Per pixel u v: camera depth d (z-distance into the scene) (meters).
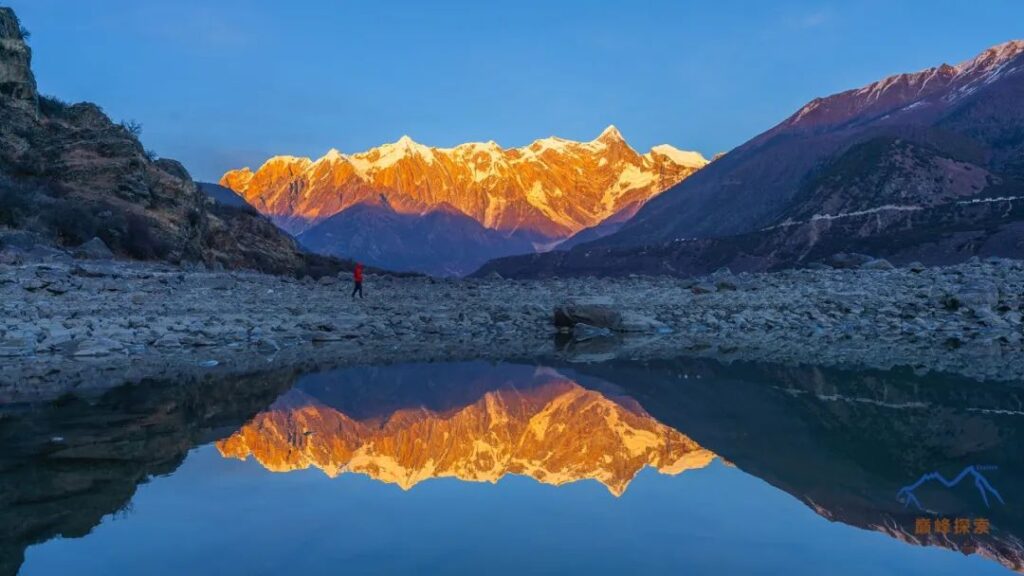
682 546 5.32
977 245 123.12
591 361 17.58
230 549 5.28
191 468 7.71
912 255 128.50
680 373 15.33
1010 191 155.62
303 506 6.34
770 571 4.82
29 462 7.95
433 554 5.16
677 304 29.12
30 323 19.72
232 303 26.36
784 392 12.78
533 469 7.73
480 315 27.05
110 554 5.18
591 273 198.00
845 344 20.47
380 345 21.39
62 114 48.66
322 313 26.09
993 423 9.91
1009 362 16.61
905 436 9.16
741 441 8.99
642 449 8.60
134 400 12.24
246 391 13.37
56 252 31.78
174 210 45.47
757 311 26.80
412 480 7.25
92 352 17.83
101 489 6.86
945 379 14.07
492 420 10.66
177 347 19.67
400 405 11.98
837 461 7.86
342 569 4.89
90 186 42.22
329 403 12.17
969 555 5.14
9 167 40.03
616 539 5.46
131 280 28.44
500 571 4.84
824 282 32.09
